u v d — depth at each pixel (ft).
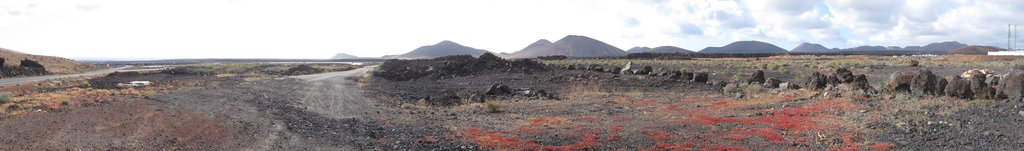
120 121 45.55
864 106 54.60
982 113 46.57
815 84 80.33
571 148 40.14
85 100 59.88
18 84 100.07
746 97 74.64
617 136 44.55
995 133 39.81
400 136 46.09
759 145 40.22
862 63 203.10
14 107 50.90
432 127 51.34
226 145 40.63
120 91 75.25
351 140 44.39
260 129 47.19
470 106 71.31
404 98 81.82
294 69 183.52
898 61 217.56
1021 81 55.77
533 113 63.00
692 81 107.14
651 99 77.51
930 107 51.21
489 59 136.98
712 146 39.91
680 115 57.06
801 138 41.88
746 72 154.30
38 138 37.45
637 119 54.85
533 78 113.29
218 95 74.54
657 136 44.21
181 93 74.84
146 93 72.79
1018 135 38.91
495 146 41.37
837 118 49.67
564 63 237.25
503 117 59.36
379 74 128.47
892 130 42.52
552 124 52.42
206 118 50.44
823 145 39.50
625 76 115.34
